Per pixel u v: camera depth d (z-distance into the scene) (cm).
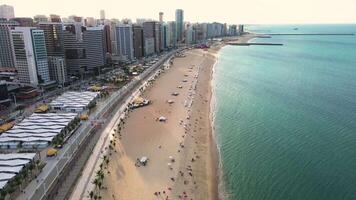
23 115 15962
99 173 9900
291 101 19175
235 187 9869
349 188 9688
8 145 12125
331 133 13925
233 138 13625
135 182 9844
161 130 14238
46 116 15150
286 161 11456
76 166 10650
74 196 8969
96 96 19362
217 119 16112
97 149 12050
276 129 14575
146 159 11162
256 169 10938
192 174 10500
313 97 19962
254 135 13925
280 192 9569
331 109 17350
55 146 12075
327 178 10269
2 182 9138
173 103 18812
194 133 14088
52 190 9069
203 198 9256
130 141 12925
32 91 19325
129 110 17275
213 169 10938
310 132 14088
